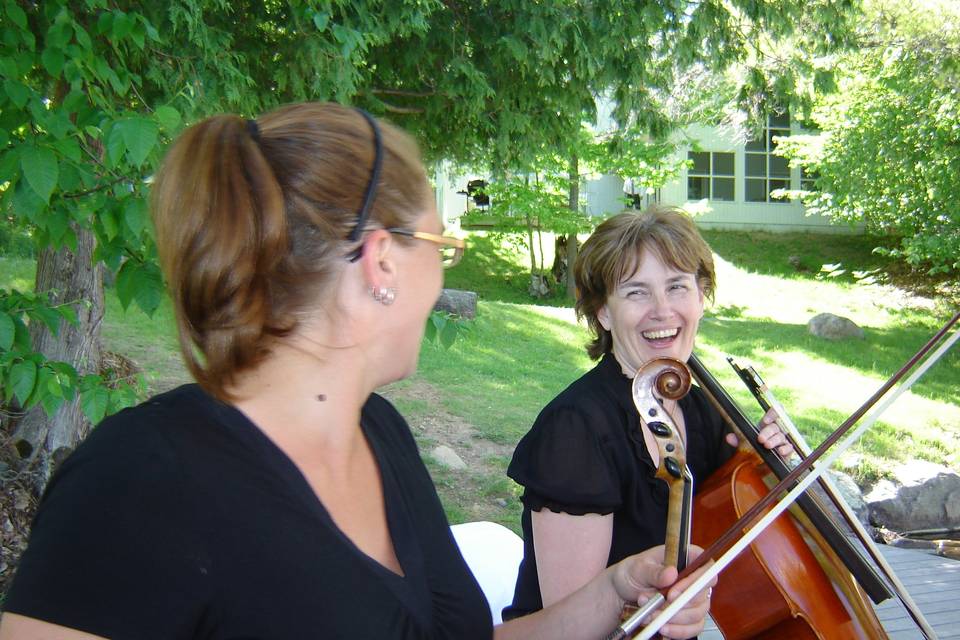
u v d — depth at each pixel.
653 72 5.84
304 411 0.95
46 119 2.17
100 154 2.73
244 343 0.88
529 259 16.39
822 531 1.98
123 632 0.79
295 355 0.94
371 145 0.94
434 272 0.99
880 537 5.99
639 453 1.77
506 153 5.16
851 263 16.39
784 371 9.41
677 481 1.23
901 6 11.18
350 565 0.90
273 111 0.96
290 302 0.90
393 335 0.97
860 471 6.65
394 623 0.92
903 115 12.14
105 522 0.81
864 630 1.91
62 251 4.35
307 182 0.90
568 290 14.65
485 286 15.07
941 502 6.29
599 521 1.71
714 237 17.72
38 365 2.39
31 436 4.43
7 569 3.80
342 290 0.93
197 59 3.58
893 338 11.48
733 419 1.99
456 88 4.81
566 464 1.71
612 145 6.32
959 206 11.89
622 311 1.91
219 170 0.88
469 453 6.03
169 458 0.85
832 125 13.20
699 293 2.00
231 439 0.90
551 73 4.93
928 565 4.22
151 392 5.78
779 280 15.23
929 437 7.54
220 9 3.93
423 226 0.98
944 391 9.14
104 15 2.59
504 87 5.11
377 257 0.93
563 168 12.92
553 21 4.73
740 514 1.86
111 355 5.52
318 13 3.57
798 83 7.55
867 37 11.27
